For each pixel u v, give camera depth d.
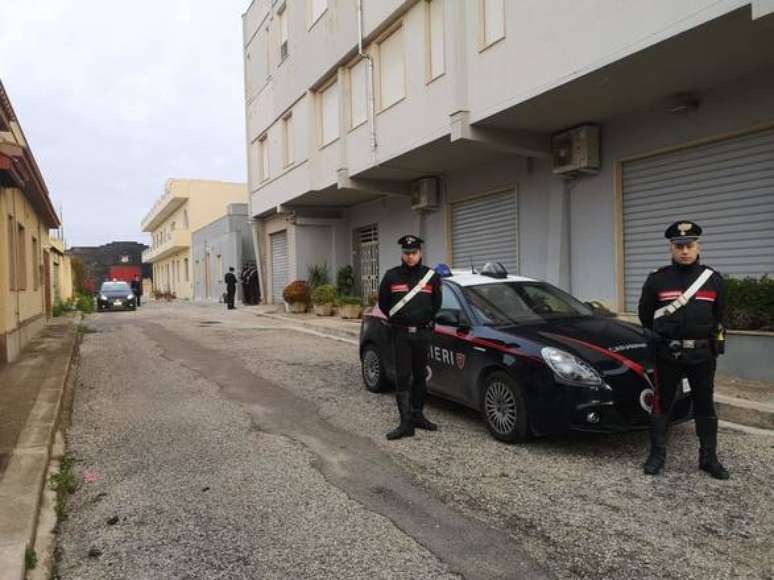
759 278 8.59
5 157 8.90
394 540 4.04
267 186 22.97
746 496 4.62
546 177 12.20
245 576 3.65
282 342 14.01
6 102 9.77
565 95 9.47
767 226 8.62
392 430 6.57
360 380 9.30
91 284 46.72
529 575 3.57
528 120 10.79
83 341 15.33
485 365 6.21
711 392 5.07
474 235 14.59
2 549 3.68
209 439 6.38
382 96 14.46
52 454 5.91
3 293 10.50
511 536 4.06
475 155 13.14
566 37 8.91
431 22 12.34
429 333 6.42
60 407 7.59
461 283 7.31
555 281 11.79
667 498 4.61
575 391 5.43
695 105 9.34
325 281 21.17
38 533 4.23
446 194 15.40
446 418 7.00
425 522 4.30
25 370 9.81
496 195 13.81
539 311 6.92
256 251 25.58
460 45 11.12
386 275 6.46
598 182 11.09
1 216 10.46
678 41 7.53
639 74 8.59
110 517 4.52
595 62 8.43
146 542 4.12
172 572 3.72
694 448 5.76
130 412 7.62
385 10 13.68
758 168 8.71
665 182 10.01
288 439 6.32
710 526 4.14
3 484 4.73
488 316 6.71
